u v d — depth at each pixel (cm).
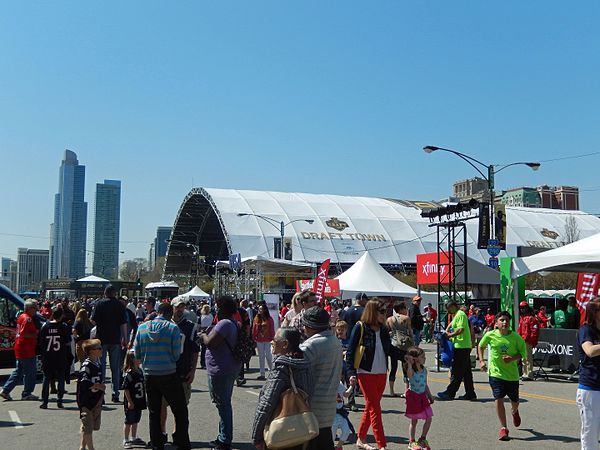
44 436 944
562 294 3900
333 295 2866
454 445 887
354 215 7931
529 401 1309
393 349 859
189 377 919
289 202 7881
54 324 1220
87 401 819
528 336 1659
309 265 4144
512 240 7919
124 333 1285
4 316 1653
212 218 9225
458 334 1327
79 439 923
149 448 870
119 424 1039
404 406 1223
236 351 841
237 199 7619
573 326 1830
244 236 7019
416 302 2106
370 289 3102
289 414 509
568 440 920
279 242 6184
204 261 9038
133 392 880
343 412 807
